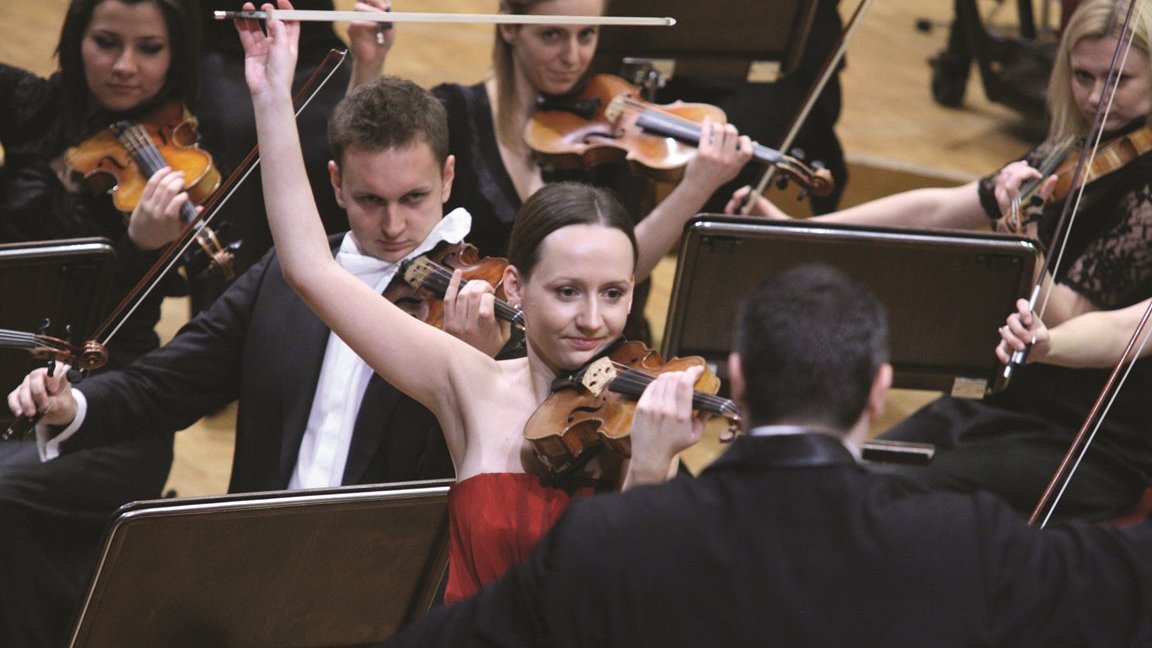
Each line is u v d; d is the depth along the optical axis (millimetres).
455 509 7297
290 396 9180
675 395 6402
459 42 23891
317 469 9023
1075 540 5504
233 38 13344
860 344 5609
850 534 5375
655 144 11297
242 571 7977
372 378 9031
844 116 22172
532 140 11281
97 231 11500
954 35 22500
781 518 5426
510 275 7719
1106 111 9305
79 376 9031
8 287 8906
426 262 9094
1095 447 10391
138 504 7613
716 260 8930
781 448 5535
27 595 10406
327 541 8008
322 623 8383
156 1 11203
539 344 7383
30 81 11703
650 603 5395
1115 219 10008
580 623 5449
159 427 9602
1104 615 5391
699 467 13656
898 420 14977
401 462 8961
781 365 5582
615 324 7332
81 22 11227
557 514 7152
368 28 10977
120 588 7785
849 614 5312
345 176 9070
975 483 10383
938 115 22609
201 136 12727
